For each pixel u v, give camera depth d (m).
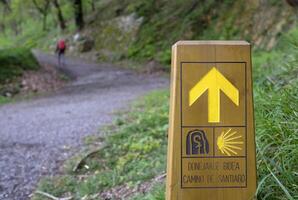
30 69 20.17
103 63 25.81
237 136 2.29
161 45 24.45
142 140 5.98
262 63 9.52
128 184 4.50
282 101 3.51
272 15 18.78
